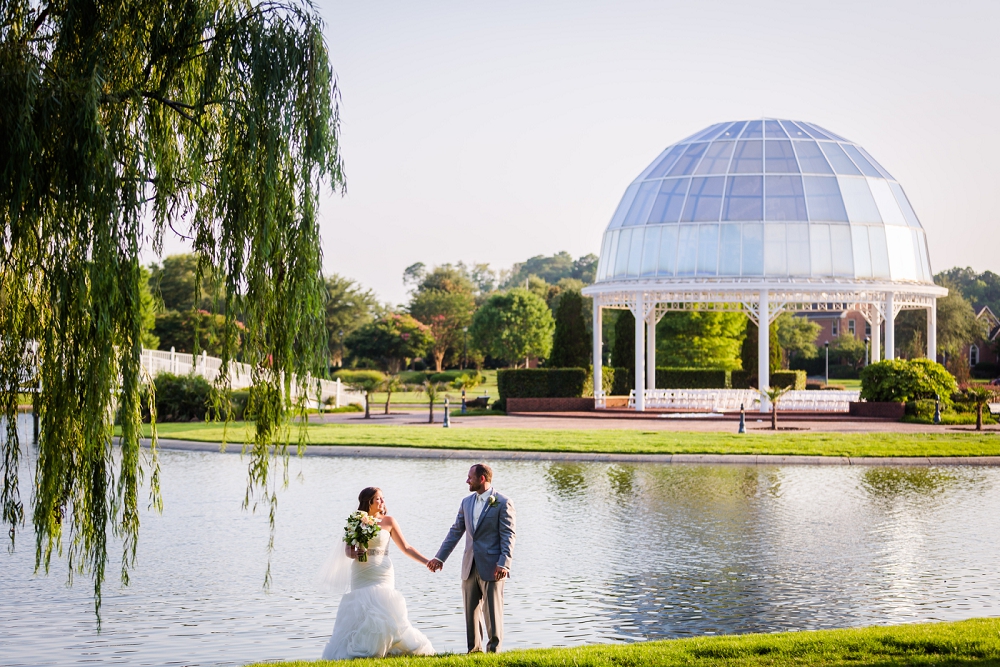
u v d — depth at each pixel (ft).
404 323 296.71
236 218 32.55
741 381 167.02
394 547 47.39
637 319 139.03
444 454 84.28
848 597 37.14
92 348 29.22
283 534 50.19
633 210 150.71
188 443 92.79
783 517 54.49
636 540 48.08
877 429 107.34
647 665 25.70
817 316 371.76
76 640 32.32
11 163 27.50
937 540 47.98
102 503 30.25
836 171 142.20
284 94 32.68
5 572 42.37
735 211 140.46
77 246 29.30
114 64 31.22
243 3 34.45
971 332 293.64
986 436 95.86
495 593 29.43
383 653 28.71
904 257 141.28
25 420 113.80
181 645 31.73
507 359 298.56
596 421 124.88
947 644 27.07
